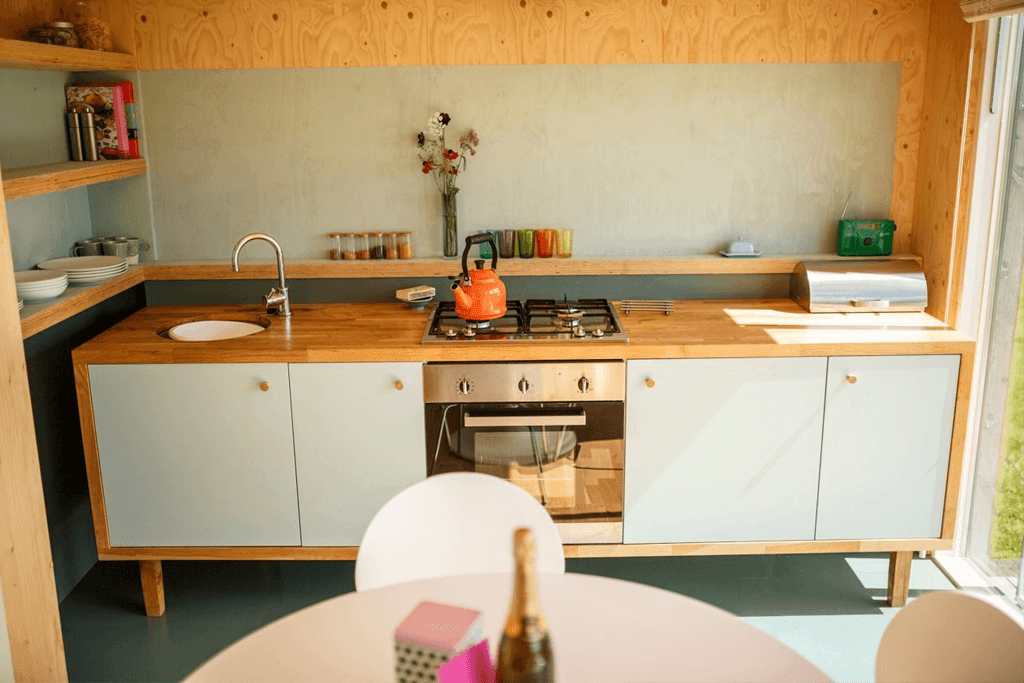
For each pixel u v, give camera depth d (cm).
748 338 307
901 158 362
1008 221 321
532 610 121
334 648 161
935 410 307
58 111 337
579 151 360
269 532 316
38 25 310
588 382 301
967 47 316
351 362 301
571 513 313
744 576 344
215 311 354
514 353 301
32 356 303
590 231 368
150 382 303
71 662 292
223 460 310
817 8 347
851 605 323
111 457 309
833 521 317
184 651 298
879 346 301
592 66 352
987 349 335
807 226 368
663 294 368
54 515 321
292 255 368
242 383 303
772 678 152
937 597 155
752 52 352
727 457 311
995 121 319
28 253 315
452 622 134
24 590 244
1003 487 330
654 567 351
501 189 363
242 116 356
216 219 365
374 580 212
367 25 348
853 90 355
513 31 349
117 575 349
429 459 309
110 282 323
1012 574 325
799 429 309
